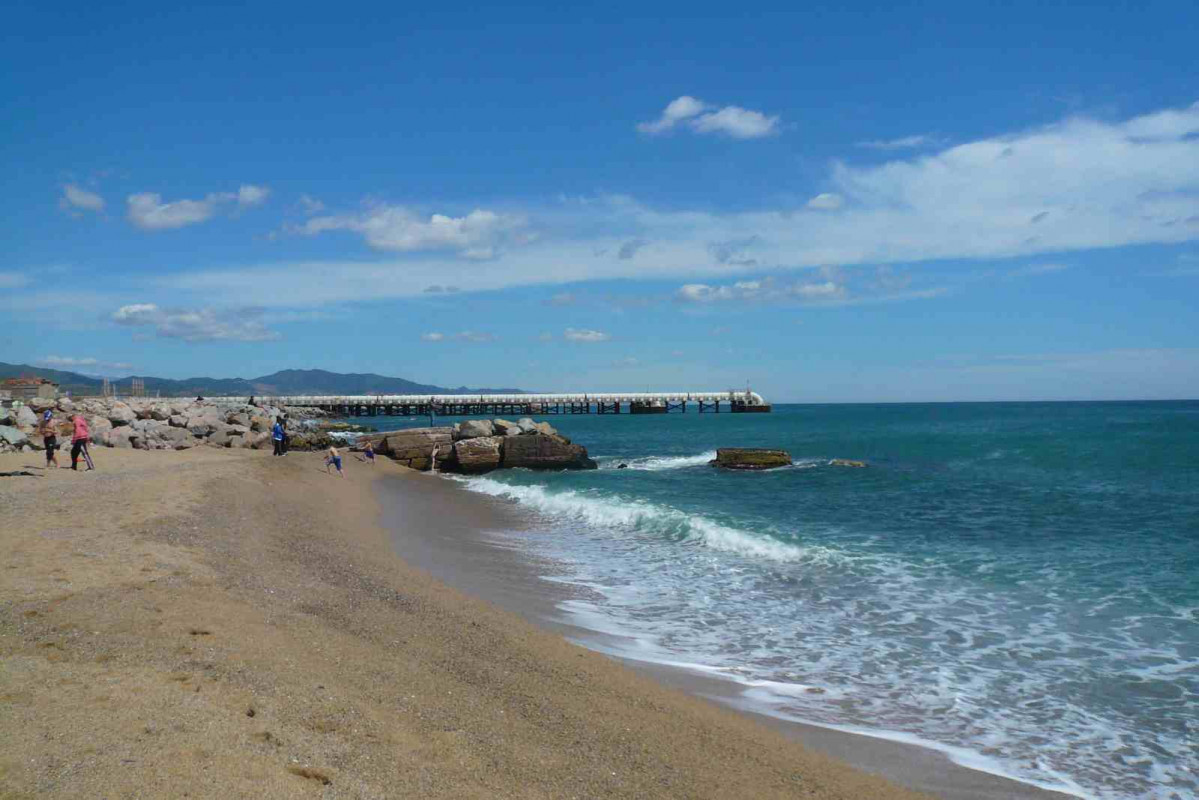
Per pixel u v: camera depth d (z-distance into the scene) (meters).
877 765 6.10
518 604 10.91
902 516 18.80
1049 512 18.67
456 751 5.40
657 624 10.05
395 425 84.00
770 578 12.62
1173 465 27.31
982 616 10.29
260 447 38.88
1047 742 6.58
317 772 4.67
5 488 16.09
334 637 7.81
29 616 7.13
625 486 26.91
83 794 3.99
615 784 5.26
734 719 6.91
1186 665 8.32
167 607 7.80
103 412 44.97
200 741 4.78
